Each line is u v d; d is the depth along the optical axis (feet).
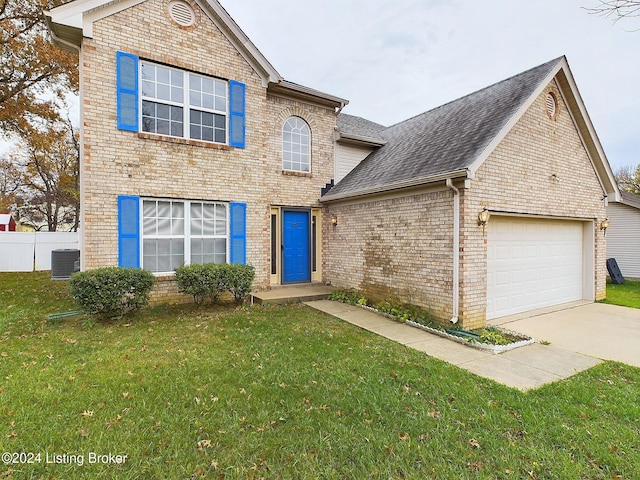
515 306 27.20
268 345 18.13
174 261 27.78
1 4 40.78
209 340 18.72
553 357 17.52
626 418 11.44
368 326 22.85
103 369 14.43
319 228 37.35
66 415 10.78
